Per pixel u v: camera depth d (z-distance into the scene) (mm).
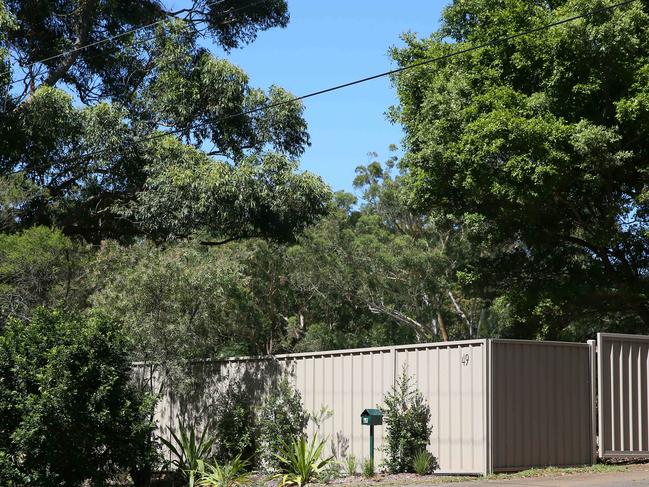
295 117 26844
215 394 18625
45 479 12742
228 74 26312
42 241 21266
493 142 19953
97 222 28406
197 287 18281
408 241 37500
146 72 28828
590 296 24203
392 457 14094
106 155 25234
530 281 25672
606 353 14531
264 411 16453
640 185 22562
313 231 38781
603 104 21125
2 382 13062
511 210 21938
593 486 11266
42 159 25562
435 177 22469
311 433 16156
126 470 14648
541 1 23703
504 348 13320
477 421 13055
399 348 14555
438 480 12672
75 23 28141
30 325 13586
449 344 13648
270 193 23906
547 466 13523
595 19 20453
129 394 14117
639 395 14812
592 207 23078
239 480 14930
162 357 17750
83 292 22188
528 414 13438
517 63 21516
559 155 19609
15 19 24703
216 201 23469
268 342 40562
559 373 13984
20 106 24703
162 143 24750
